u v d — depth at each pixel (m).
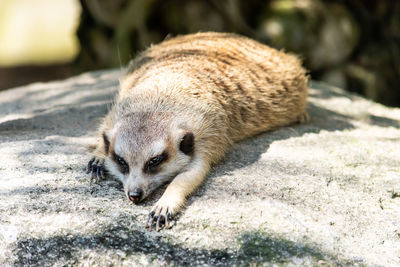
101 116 6.93
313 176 5.14
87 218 4.39
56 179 4.95
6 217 4.38
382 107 8.29
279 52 7.07
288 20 12.34
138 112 5.21
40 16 27.72
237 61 6.27
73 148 5.75
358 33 12.94
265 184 4.92
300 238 4.25
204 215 4.44
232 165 5.38
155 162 4.87
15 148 5.64
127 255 4.17
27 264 4.20
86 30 15.25
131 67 6.75
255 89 6.16
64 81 9.20
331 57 12.70
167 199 4.54
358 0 13.12
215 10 13.16
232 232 4.29
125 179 4.89
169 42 7.11
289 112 6.75
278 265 4.04
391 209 4.79
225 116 5.64
